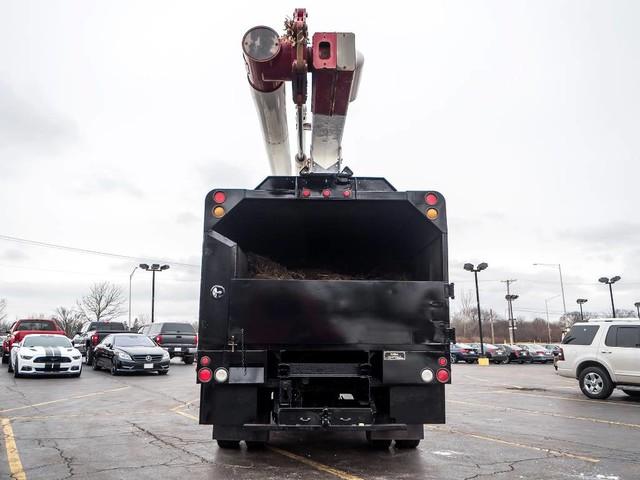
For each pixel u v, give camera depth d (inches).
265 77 247.8
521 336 4037.9
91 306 3078.2
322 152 295.0
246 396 235.6
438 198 254.5
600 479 219.1
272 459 252.5
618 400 518.9
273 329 237.1
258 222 292.4
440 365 239.5
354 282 242.1
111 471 229.6
